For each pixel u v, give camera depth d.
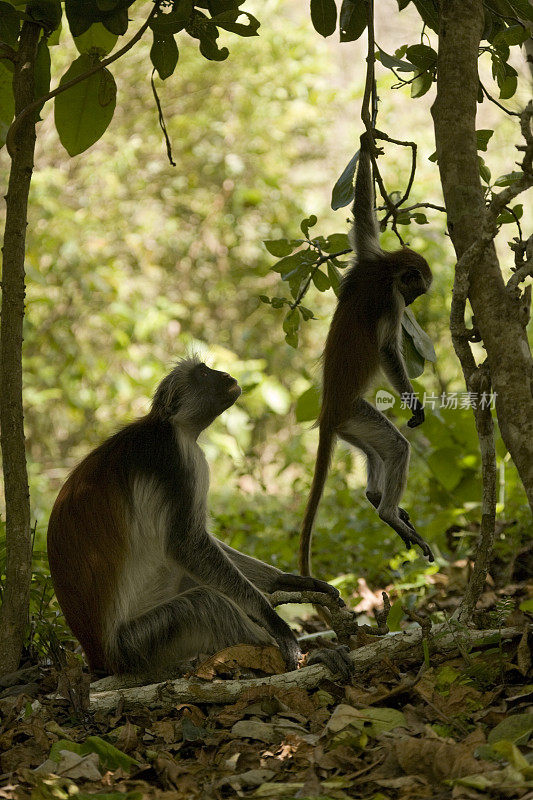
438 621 9.46
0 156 24.31
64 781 5.41
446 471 12.34
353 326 8.77
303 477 18.17
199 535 7.71
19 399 7.52
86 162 24.88
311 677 6.83
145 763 5.95
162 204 25.44
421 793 5.04
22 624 7.39
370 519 12.99
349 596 11.31
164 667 7.61
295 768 5.64
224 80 25.28
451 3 6.48
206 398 7.89
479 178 6.38
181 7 7.13
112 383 22.77
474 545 12.09
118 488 7.51
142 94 25.61
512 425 5.91
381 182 7.59
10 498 7.45
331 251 8.97
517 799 4.71
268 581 8.11
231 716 6.50
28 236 22.70
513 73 8.13
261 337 25.19
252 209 25.38
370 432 8.75
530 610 6.95
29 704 6.59
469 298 6.17
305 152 26.45
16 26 7.68
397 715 5.98
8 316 7.49
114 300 23.17
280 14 26.62
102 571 7.40
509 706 6.08
